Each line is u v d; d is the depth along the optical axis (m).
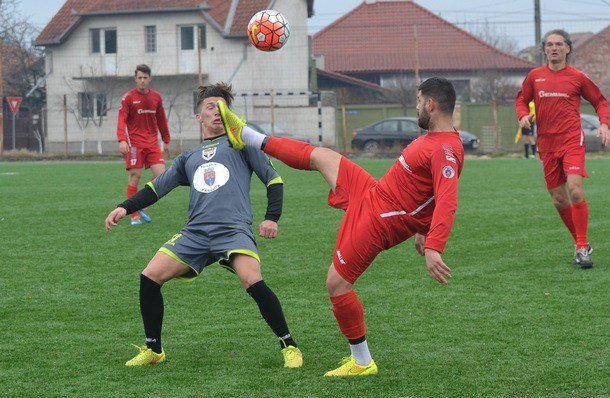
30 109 68.81
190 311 10.17
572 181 12.84
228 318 9.82
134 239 15.75
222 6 63.78
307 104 64.75
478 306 10.27
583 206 12.82
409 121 52.00
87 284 11.75
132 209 8.28
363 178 7.66
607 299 10.54
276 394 7.03
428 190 7.29
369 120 61.19
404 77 80.62
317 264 13.16
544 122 13.34
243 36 61.34
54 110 60.81
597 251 14.13
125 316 9.95
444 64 85.44
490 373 7.56
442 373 7.59
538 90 13.35
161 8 61.72
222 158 8.21
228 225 8.00
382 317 9.77
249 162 8.29
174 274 8.02
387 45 87.75
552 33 13.23
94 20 63.00
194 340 8.87
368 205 7.45
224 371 7.74
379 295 10.95
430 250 6.95
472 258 13.52
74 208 20.42
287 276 12.26
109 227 8.20
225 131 8.23
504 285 11.49
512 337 8.80
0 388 7.25
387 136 52.09
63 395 7.06
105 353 8.38
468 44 87.75
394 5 91.12
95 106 63.16
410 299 10.70
